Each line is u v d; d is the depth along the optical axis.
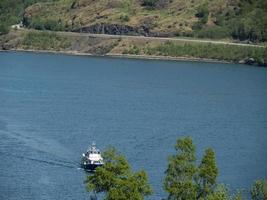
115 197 147.88
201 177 155.12
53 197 194.38
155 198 190.62
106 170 154.50
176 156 155.62
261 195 157.88
